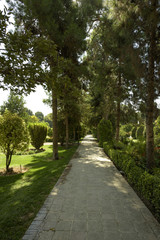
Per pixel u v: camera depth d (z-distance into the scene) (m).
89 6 8.77
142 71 5.81
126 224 2.84
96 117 22.23
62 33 7.96
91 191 4.43
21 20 7.78
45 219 2.99
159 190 3.01
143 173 4.05
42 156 11.61
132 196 4.11
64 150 14.61
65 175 6.04
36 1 6.26
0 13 2.74
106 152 11.70
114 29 5.88
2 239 2.44
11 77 3.12
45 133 16.28
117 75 10.94
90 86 14.17
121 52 6.23
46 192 4.37
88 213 3.23
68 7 8.12
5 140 6.51
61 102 14.70
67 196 4.09
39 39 3.19
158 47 5.85
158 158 6.53
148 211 3.33
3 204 3.71
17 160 10.15
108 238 2.45
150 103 5.62
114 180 5.43
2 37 2.74
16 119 6.84
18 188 4.79
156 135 8.25
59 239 2.42
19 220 2.96
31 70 3.08
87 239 2.42
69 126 18.00
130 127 31.59
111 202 3.75
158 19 4.46
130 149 7.11
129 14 4.96
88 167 7.35
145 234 2.56
